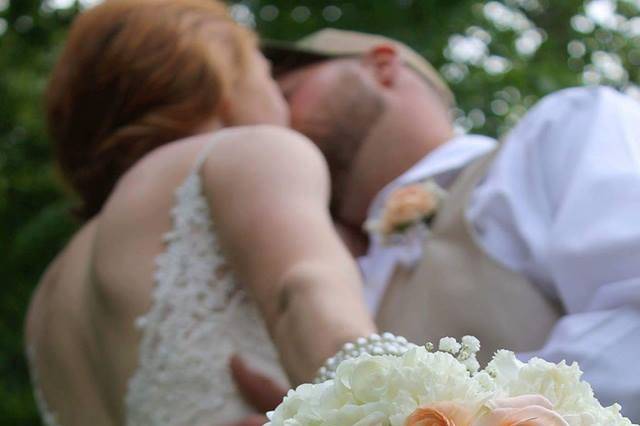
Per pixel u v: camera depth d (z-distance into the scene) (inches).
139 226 87.0
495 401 45.5
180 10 98.1
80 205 105.2
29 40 319.3
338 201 136.8
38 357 99.4
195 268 83.5
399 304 115.9
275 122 99.5
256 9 323.3
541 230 111.3
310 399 49.3
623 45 339.9
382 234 119.7
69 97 98.3
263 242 76.7
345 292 71.9
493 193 114.1
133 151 96.0
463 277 112.0
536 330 108.1
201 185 84.5
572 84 316.2
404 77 136.5
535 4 340.8
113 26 97.3
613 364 99.4
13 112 307.0
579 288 105.6
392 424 46.2
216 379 82.0
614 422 49.3
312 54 137.8
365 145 134.8
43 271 301.4
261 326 84.3
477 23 322.3
